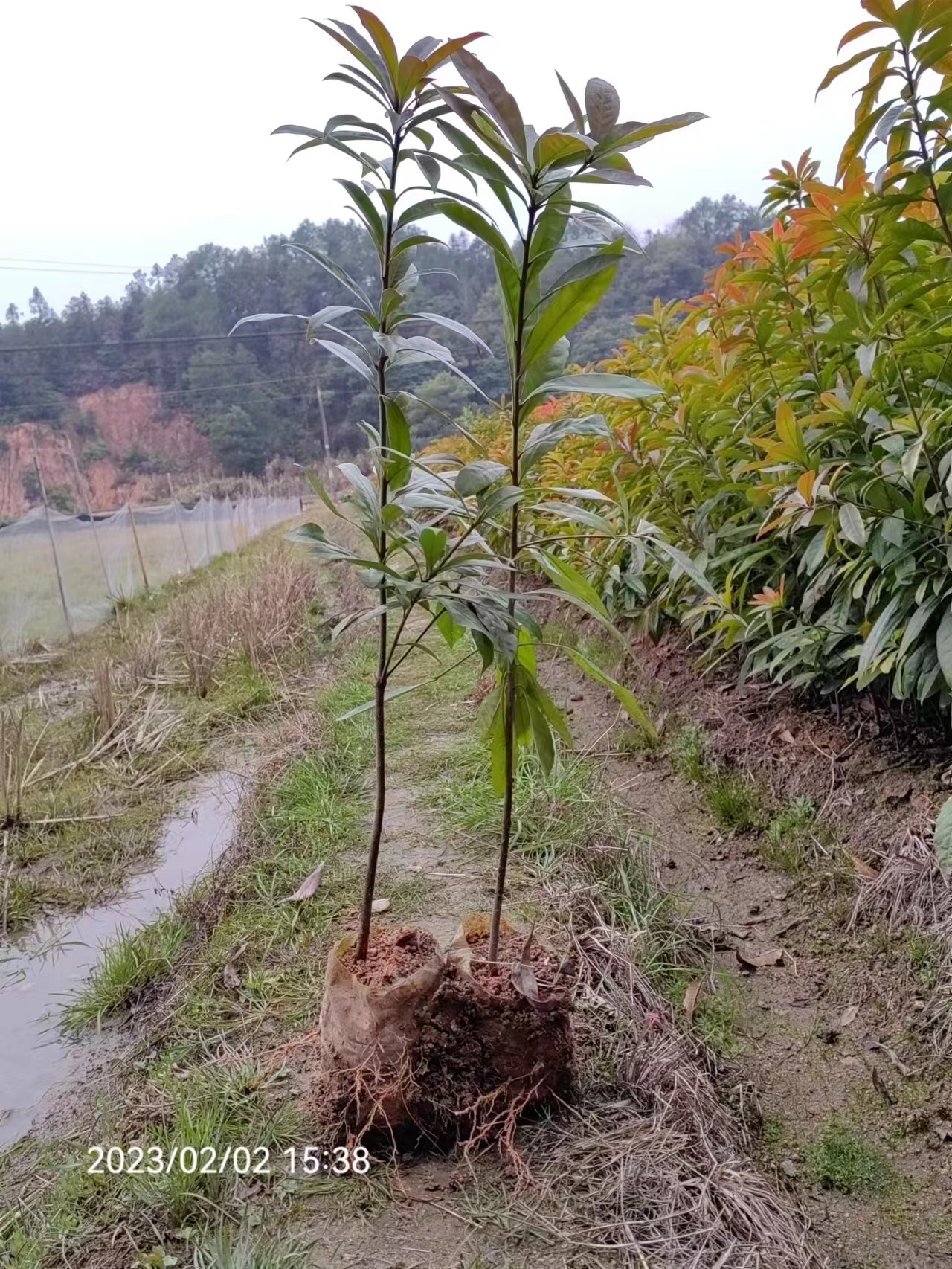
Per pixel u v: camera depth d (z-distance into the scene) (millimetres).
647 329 4078
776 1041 2062
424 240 1504
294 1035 2008
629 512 3383
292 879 2721
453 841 2859
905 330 2361
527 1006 1634
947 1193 1643
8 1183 1754
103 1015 2340
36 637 7102
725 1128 1722
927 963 2086
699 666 3701
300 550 10445
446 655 5082
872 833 2494
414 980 1607
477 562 1473
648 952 2250
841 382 2574
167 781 4082
